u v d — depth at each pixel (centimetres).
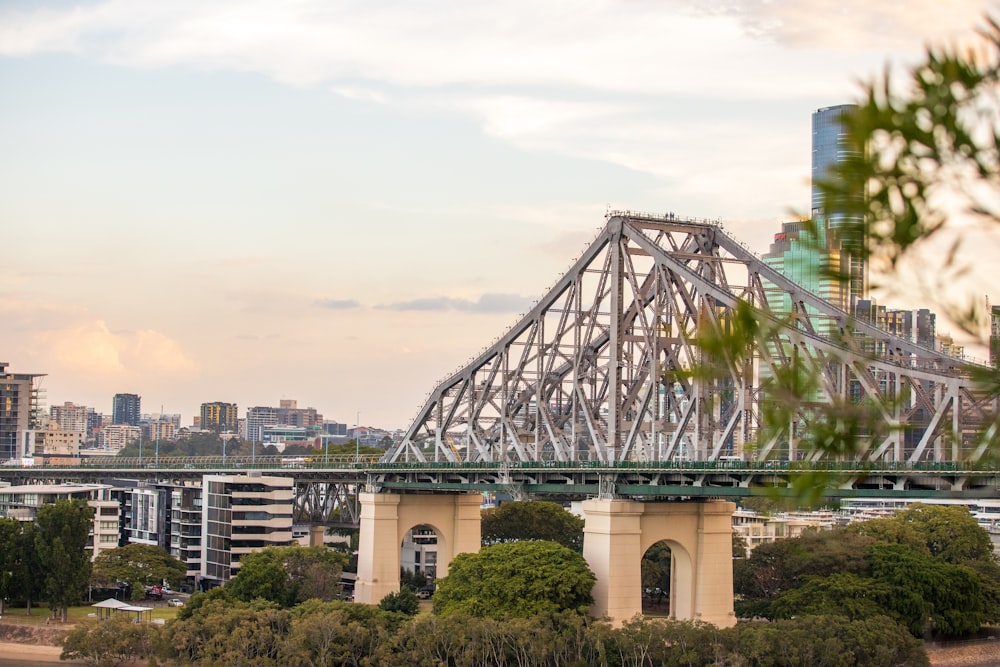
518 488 19375
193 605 19225
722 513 17825
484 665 15162
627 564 17100
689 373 1688
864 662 15288
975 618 18650
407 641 15650
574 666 15012
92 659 17138
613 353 18838
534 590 16588
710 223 19412
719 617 17588
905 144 1309
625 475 17475
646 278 19138
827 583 18025
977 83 1294
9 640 19162
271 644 16025
